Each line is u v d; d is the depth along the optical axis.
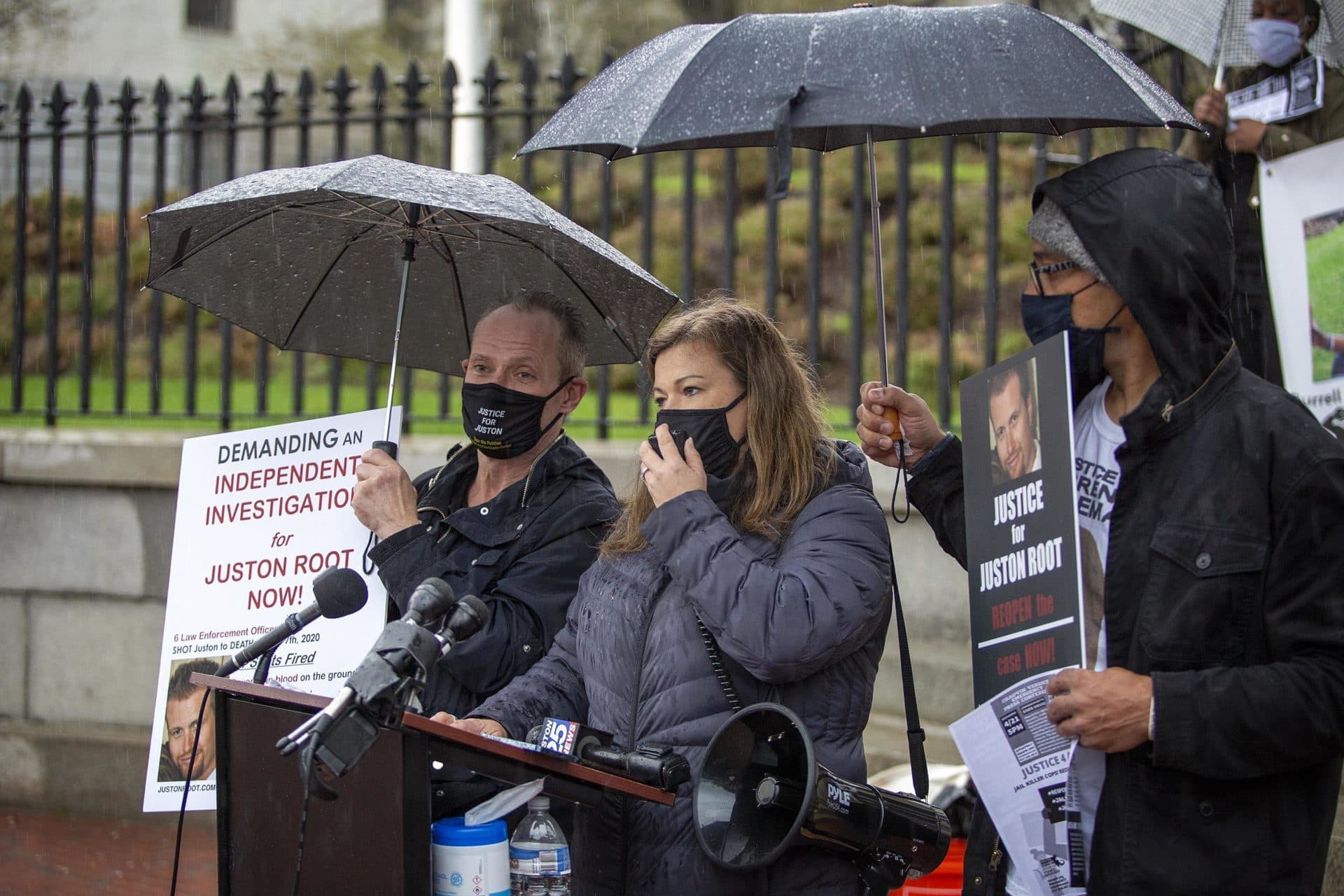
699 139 2.54
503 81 6.08
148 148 12.10
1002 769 2.48
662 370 2.93
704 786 2.59
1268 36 4.05
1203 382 2.42
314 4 16.92
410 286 3.74
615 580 2.90
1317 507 2.29
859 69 2.51
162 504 6.04
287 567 3.38
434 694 3.27
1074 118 2.59
